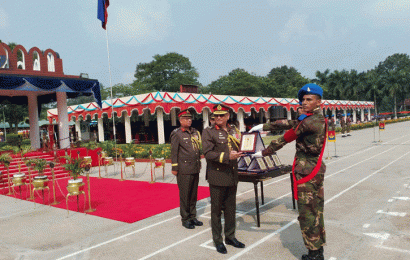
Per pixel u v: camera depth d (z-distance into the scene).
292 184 6.21
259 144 5.44
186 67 65.62
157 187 9.31
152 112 21.89
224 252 4.28
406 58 120.75
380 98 65.25
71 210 7.18
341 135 27.73
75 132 28.67
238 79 66.38
